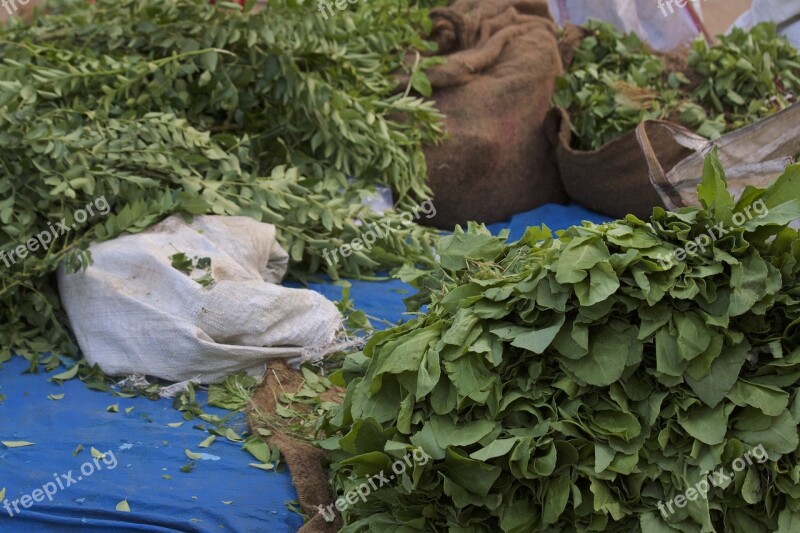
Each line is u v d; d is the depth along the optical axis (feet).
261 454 7.37
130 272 8.84
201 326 8.44
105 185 9.52
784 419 5.71
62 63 10.54
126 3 11.34
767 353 5.98
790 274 5.96
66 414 7.97
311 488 6.85
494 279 6.31
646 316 5.81
